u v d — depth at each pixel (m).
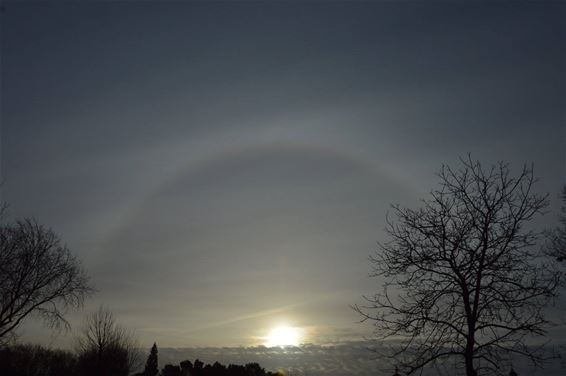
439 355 13.73
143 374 29.19
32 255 34.66
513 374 13.25
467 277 14.00
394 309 14.28
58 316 35.34
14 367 36.31
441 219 14.59
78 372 39.53
